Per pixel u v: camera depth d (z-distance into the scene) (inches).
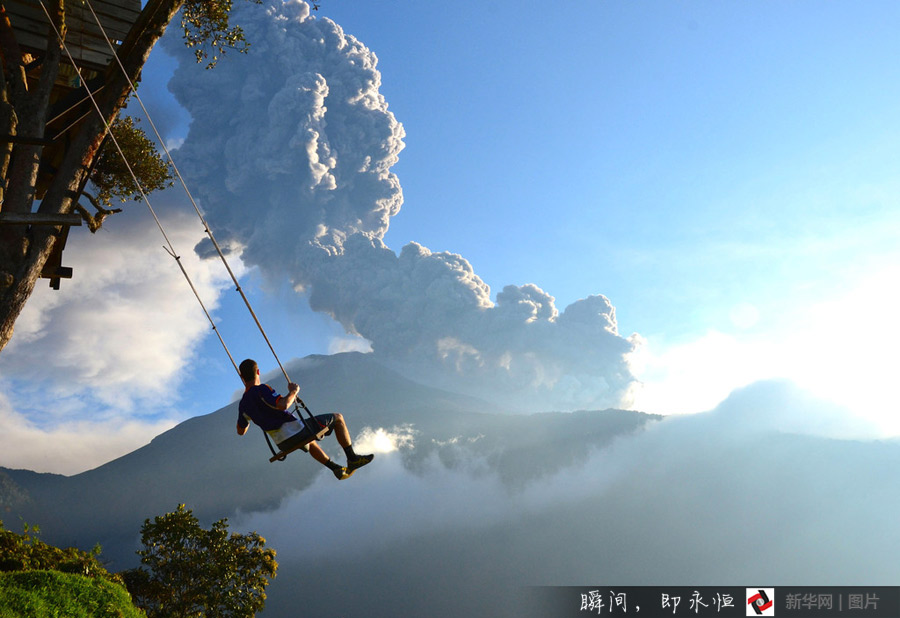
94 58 476.1
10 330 318.0
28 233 331.6
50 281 515.8
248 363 285.3
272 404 263.6
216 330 290.8
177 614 1370.6
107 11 492.7
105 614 460.4
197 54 501.4
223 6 486.3
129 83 376.2
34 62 436.5
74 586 472.1
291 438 261.9
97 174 538.9
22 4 444.8
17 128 346.6
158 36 391.9
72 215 326.0
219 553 1414.9
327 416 272.1
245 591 1434.5
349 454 274.4
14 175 338.6
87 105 419.5
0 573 463.5
